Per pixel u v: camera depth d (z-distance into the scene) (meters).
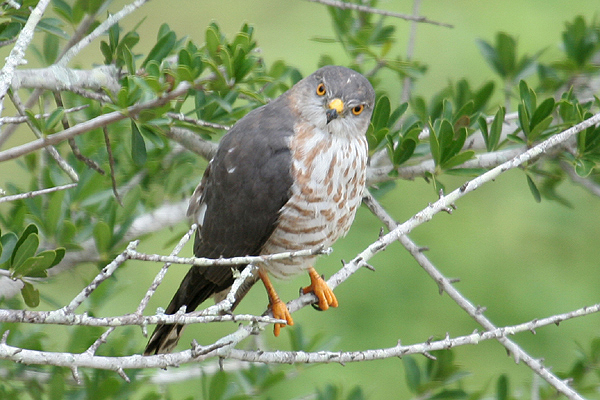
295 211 8.62
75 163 9.48
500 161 8.79
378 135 9.00
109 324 5.38
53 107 11.94
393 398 13.52
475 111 10.25
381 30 10.66
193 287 9.02
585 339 14.62
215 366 9.28
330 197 8.63
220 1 18.22
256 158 8.66
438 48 16.86
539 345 14.60
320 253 5.74
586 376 9.21
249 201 8.66
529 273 15.29
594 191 9.30
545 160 9.47
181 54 8.13
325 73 8.79
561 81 10.37
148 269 14.39
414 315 14.71
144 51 17.14
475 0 17.64
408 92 10.43
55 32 8.06
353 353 7.03
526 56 10.61
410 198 15.92
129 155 9.91
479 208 16.23
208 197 9.05
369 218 15.55
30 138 14.23
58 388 7.83
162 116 7.93
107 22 7.27
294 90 9.00
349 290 14.91
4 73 5.94
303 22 17.62
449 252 15.49
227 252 8.91
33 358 5.30
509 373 14.14
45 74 7.25
